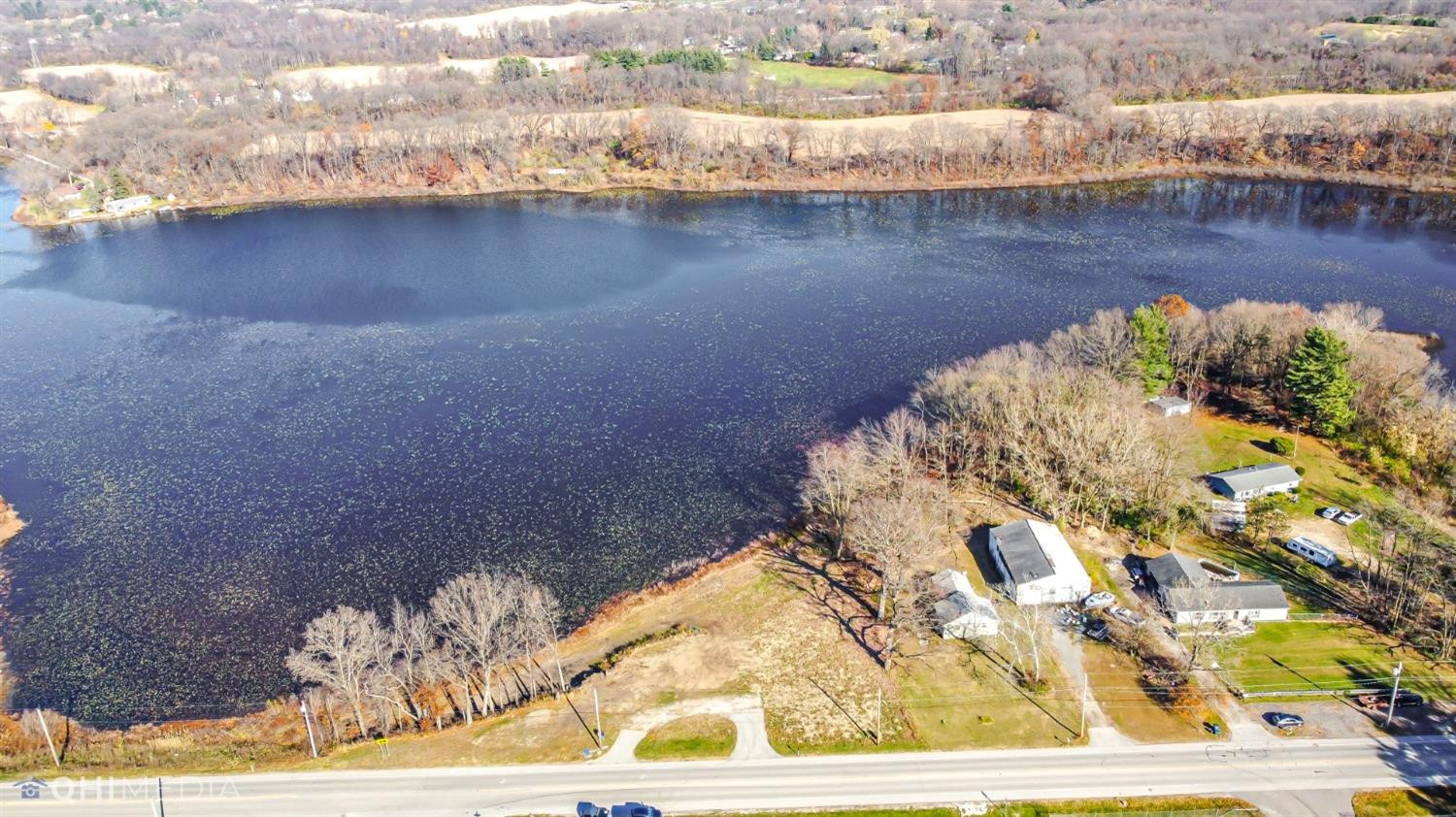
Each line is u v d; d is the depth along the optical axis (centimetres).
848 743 9506
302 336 19500
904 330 19400
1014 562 11688
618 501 13950
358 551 12900
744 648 10962
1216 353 16638
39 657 11225
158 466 14962
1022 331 19212
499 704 10238
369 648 9950
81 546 13125
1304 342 15075
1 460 15212
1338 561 11950
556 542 13050
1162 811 8606
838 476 12838
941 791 8900
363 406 16638
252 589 12231
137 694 10650
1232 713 9725
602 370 17875
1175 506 12562
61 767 9488
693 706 10056
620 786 9031
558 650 11119
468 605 11312
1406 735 9350
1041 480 13238
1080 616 11181
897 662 10638
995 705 9956
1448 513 12788
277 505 13912
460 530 13325
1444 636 10338
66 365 18388
